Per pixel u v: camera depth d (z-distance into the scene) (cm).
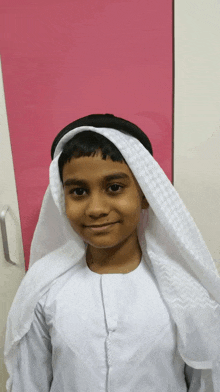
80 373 55
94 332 55
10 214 88
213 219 88
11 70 78
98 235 51
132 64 77
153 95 79
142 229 62
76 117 81
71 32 75
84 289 59
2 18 74
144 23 74
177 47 76
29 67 78
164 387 57
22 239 90
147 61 77
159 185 54
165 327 56
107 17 74
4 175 85
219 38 75
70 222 56
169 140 82
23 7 73
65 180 52
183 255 55
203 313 55
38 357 62
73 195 52
